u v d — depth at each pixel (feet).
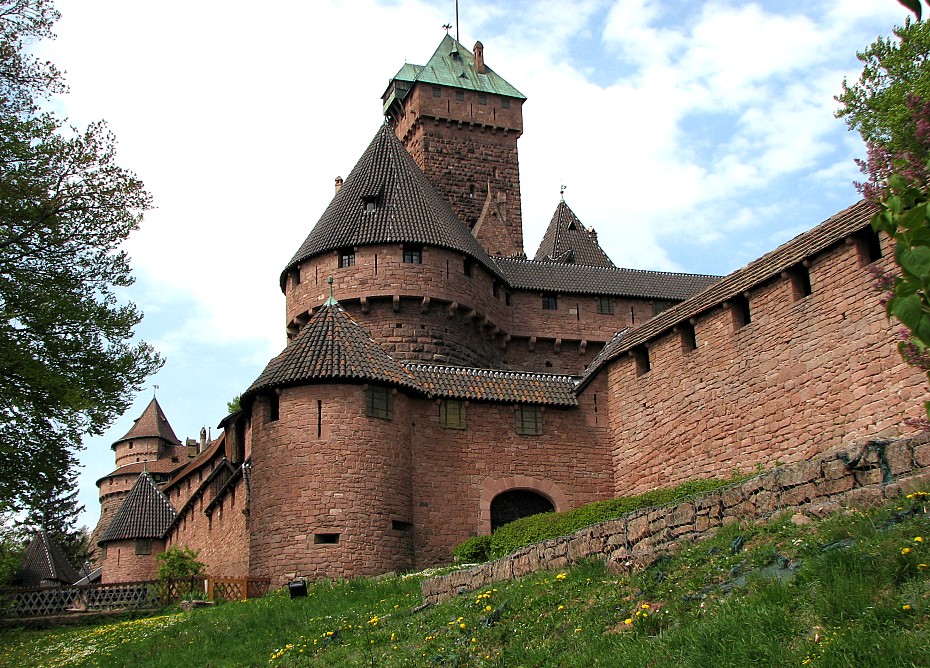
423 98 214.07
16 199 89.04
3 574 159.84
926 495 39.09
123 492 278.26
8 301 89.25
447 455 116.57
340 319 117.50
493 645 46.21
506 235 202.69
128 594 98.63
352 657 53.31
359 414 107.96
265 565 103.96
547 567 57.31
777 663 32.30
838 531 39.88
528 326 163.53
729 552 44.42
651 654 36.83
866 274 89.40
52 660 74.59
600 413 125.90
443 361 145.18
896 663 29.71
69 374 90.94
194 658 67.00
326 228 152.15
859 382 88.79
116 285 96.63
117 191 94.79
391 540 106.01
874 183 46.19
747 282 104.12
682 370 113.29
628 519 53.36
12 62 93.86
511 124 218.38
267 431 108.78
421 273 146.51
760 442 100.07
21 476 88.74
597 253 214.90
